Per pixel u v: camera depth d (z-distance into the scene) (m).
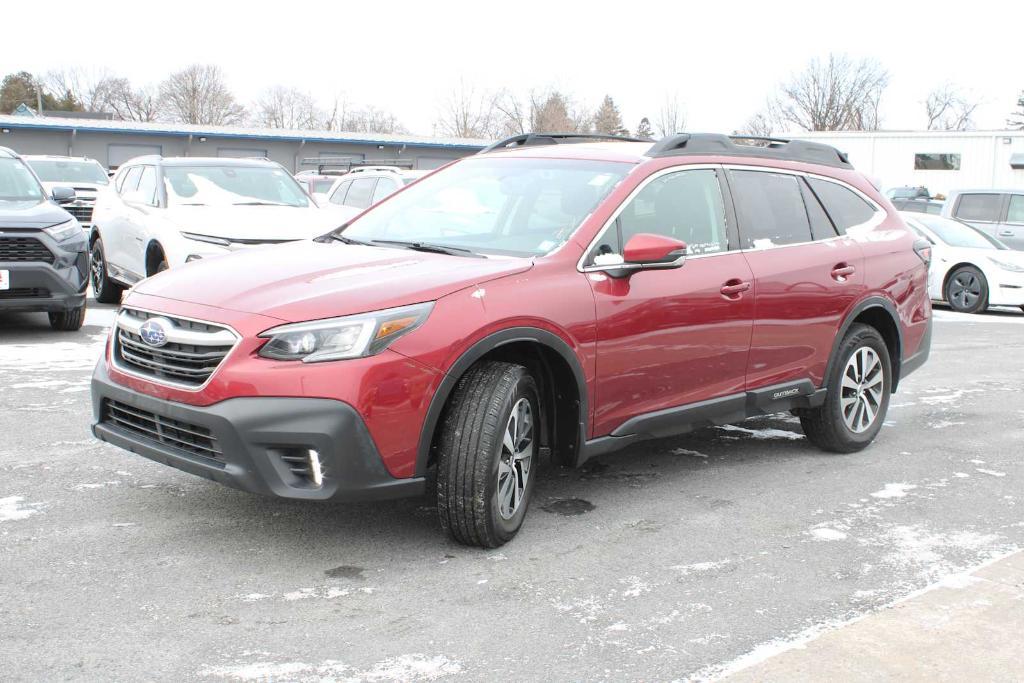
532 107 68.94
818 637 3.44
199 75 92.25
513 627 3.46
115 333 4.27
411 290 3.95
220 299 3.97
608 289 4.52
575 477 5.30
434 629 3.42
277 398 3.69
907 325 6.23
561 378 4.43
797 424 6.73
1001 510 4.98
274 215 9.73
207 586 3.70
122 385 4.11
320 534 4.27
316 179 21.44
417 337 3.85
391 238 5.01
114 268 11.08
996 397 7.95
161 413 3.91
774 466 5.66
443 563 4.01
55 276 8.70
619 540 4.36
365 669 3.12
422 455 3.91
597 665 3.20
